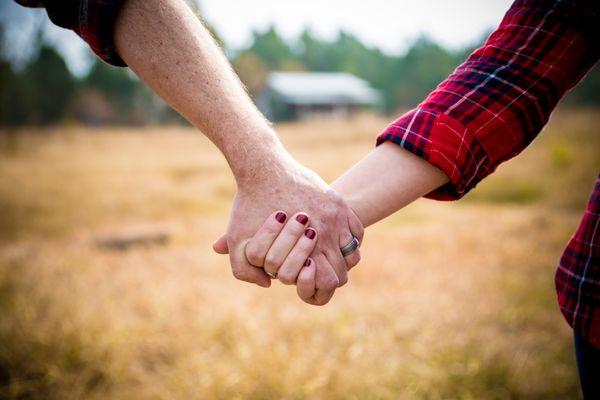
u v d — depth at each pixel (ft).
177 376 6.89
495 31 2.92
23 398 6.82
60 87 88.07
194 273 11.14
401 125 2.85
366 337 7.87
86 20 2.46
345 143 48.93
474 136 2.68
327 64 189.88
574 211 19.83
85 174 32.86
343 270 2.99
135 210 21.93
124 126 92.79
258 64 135.44
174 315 8.61
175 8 2.63
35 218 19.56
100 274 11.05
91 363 7.31
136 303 9.20
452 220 18.31
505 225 16.52
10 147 49.75
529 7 2.71
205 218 19.90
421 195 2.90
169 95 2.71
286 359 7.07
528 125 2.71
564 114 46.47
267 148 2.89
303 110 124.16
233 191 26.94
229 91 2.78
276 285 10.11
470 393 6.49
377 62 181.98
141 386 6.86
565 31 2.59
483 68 2.77
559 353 7.56
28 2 2.67
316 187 2.94
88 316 8.42
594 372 2.54
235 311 8.57
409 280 10.80
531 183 24.50
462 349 7.50
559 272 2.73
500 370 6.93
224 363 7.13
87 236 16.34
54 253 13.08
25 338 7.68
